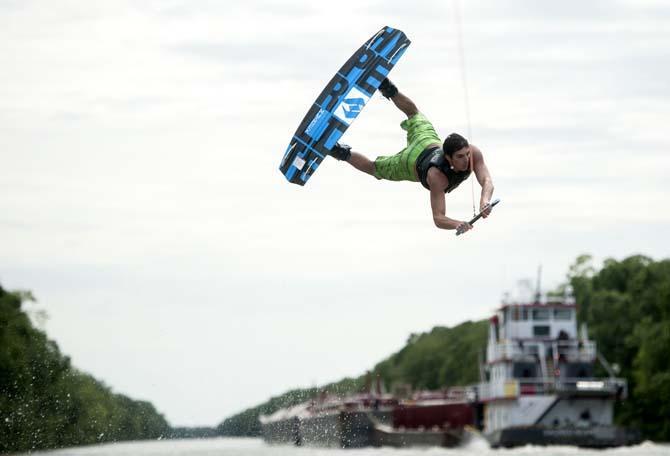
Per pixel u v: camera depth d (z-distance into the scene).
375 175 33.03
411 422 146.75
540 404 132.88
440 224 30.03
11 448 90.50
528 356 137.62
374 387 168.88
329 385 121.88
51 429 92.50
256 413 93.62
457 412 146.38
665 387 159.88
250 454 105.75
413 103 32.69
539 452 124.31
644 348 165.25
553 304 139.88
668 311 166.75
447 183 30.55
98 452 102.06
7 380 95.69
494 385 138.62
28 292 117.06
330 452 112.25
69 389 94.69
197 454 105.06
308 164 32.03
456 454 123.81
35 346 104.06
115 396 94.31
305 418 107.75
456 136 29.94
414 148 31.36
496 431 132.12
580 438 129.50
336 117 32.12
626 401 180.62
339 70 32.84
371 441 136.50
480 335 179.62
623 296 198.62
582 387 132.12
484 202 29.28
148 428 91.88
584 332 141.00
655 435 173.12
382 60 32.53
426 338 188.12
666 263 197.12
